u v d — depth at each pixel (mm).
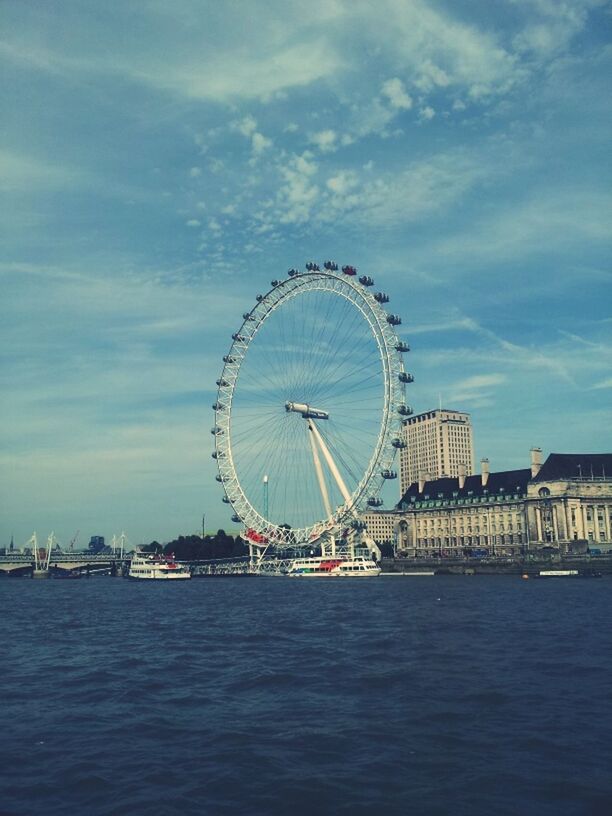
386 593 157625
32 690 52469
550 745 34875
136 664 63281
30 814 27938
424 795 29094
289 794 29547
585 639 70625
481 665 56281
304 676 54312
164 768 33156
